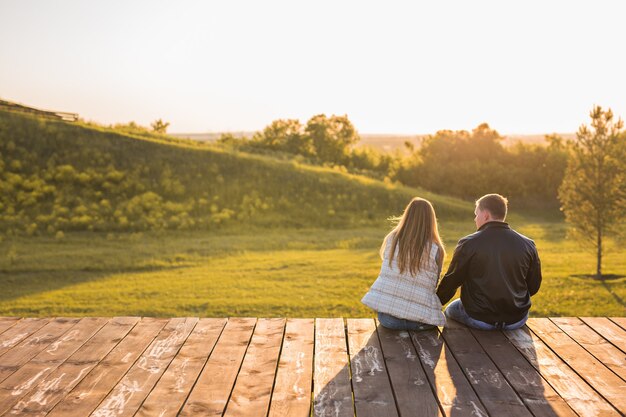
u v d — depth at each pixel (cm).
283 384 392
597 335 495
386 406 361
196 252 2584
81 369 417
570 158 1950
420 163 5756
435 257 494
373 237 3184
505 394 376
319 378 404
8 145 4050
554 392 379
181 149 4578
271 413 348
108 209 3522
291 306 1497
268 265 2212
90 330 509
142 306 1515
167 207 3653
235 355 448
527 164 5469
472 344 473
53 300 1611
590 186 1878
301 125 7231
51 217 3269
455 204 4369
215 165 4344
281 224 3588
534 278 497
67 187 3772
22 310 1480
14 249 2606
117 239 3009
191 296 1644
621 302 1481
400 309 490
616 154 1848
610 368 420
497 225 490
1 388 384
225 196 3953
